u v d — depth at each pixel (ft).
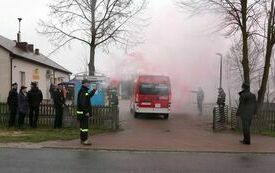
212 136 59.72
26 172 33.30
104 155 42.80
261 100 73.82
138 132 62.90
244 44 71.97
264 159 42.78
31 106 63.21
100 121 65.05
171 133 62.59
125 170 35.24
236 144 52.26
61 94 63.93
